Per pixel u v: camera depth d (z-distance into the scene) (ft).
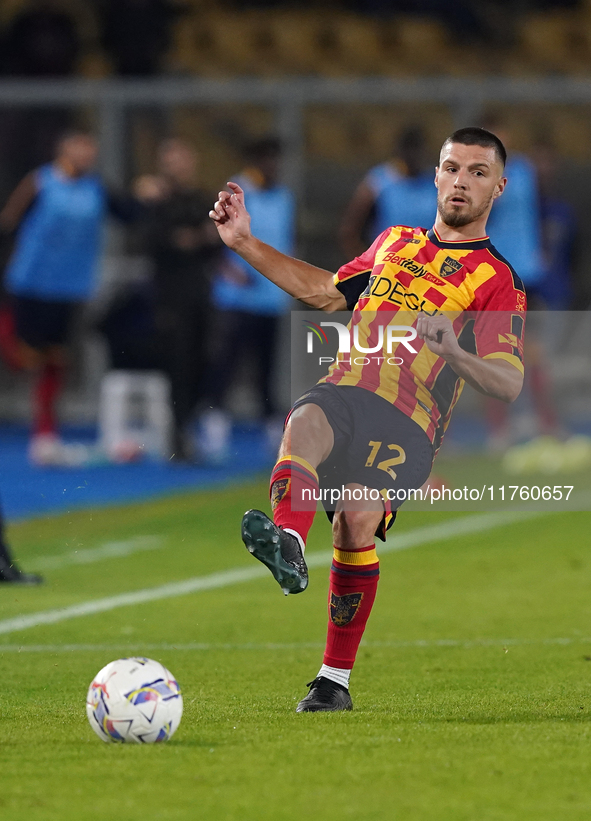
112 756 45.01
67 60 208.54
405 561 102.99
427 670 64.49
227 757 44.65
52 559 102.53
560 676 62.39
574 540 113.39
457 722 50.96
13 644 72.08
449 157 55.93
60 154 151.94
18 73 206.59
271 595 88.53
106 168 186.80
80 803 39.22
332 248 194.08
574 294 195.21
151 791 40.37
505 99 187.01
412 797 39.55
